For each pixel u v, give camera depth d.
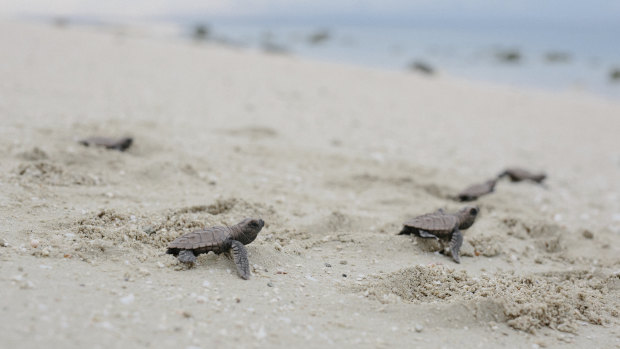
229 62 2.46
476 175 1.08
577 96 2.61
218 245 0.78
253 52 3.58
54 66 1.66
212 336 0.70
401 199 0.95
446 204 0.95
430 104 1.89
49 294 0.71
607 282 0.83
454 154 1.18
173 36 4.36
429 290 0.78
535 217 0.94
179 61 2.25
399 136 1.28
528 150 1.29
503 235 0.89
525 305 0.77
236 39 5.35
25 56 1.77
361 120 1.44
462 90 2.39
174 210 0.84
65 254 0.76
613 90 2.87
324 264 0.81
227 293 0.75
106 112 1.15
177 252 0.78
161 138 1.04
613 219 0.98
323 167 1.03
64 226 0.79
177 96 1.46
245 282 0.76
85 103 1.19
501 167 1.14
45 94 1.21
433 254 0.85
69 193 0.86
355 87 2.12
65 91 1.29
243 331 0.71
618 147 1.42
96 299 0.72
